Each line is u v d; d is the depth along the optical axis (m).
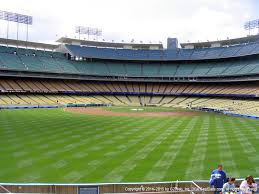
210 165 21.78
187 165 21.75
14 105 72.12
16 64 88.31
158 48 121.62
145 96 102.69
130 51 117.06
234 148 27.44
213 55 104.06
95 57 109.00
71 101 87.31
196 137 32.97
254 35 99.69
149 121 48.47
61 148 26.83
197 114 63.78
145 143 29.39
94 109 73.69
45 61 98.56
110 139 31.33
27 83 90.06
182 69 107.94
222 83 99.38
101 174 19.62
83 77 100.44
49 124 42.19
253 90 83.06
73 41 116.12
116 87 105.62
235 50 99.69
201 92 96.69
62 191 14.49
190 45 118.19
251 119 53.62
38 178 18.77
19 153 24.95
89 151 25.80
